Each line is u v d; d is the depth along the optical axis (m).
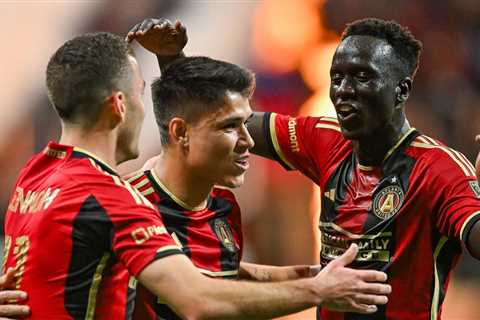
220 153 12.67
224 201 13.72
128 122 11.67
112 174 11.34
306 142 14.44
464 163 12.92
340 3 34.12
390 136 13.21
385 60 12.84
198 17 33.47
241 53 33.50
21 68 33.44
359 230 13.23
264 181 30.27
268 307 10.69
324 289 10.85
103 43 11.44
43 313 10.84
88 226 10.86
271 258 30.19
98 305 11.01
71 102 11.34
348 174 13.71
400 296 12.96
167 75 12.88
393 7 34.78
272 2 33.69
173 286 10.59
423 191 12.80
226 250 13.31
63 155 11.45
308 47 33.69
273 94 33.19
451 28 35.28
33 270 10.93
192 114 12.63
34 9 33.78
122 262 10.86
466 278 30.66
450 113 34.44
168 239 10.91
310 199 30.42
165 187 13.10
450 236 12.53
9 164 31.89
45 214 10.97
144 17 33.16
